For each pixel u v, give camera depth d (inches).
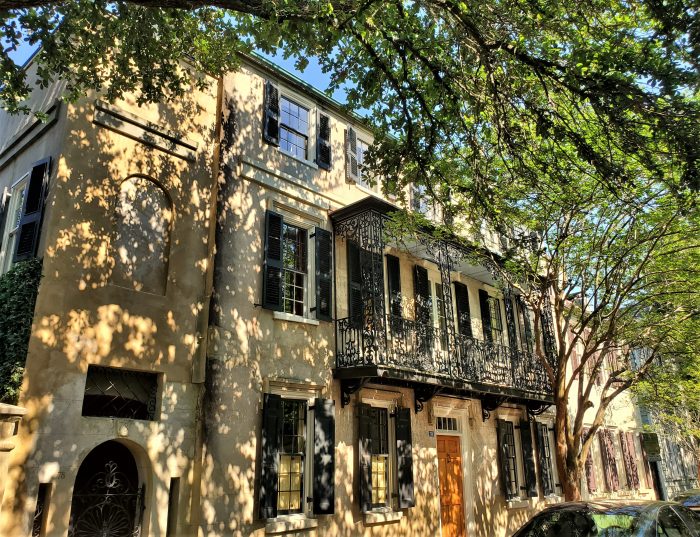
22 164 392.8
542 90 375.6
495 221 438.9
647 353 917.2
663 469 1040.2
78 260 328.2
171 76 367.9
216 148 421.1
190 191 398.6
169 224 384.5
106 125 358.9
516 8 305.3
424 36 313.0
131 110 381.1
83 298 324.2
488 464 586.6
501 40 307.7
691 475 1148.5
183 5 265.1
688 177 288.7
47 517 282.5
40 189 340.5
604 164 336.2
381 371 423.5
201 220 400.5
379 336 440.1
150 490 325.1
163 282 372.2
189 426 352.5
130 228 364.2
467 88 340.5
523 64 327.0
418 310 546.6
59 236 323.0
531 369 628.4
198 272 388.2
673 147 299.1
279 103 478.9
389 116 378.6
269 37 290.2
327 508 397.4
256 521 364.5
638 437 971.9
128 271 356.5
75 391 307.4
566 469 464.4
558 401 479.8
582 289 501.0
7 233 382.3
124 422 323.0
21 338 298.8
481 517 554.6
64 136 340.5
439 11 310.8
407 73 350.6
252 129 447.2
